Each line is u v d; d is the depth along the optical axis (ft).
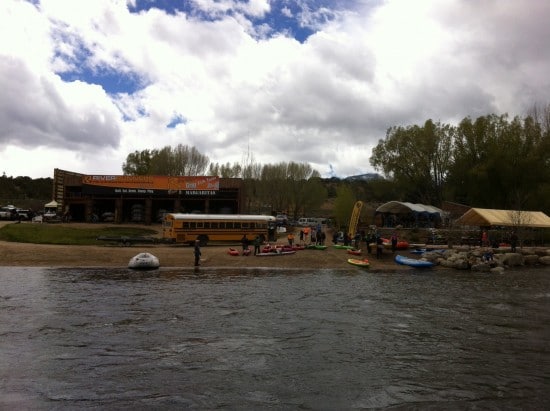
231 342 53.26
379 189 279.49
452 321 65.21
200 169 341.62
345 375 43.06
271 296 83.05
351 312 70.49
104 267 121.90
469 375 43.34
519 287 97.96
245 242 140.97
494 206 240.94
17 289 85.97
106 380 40.83
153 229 195.62
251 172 375.66
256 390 39.11
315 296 84.02
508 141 231.91
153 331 57.31
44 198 395.34
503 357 48.88
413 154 264.72
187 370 43.75
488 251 139.13
